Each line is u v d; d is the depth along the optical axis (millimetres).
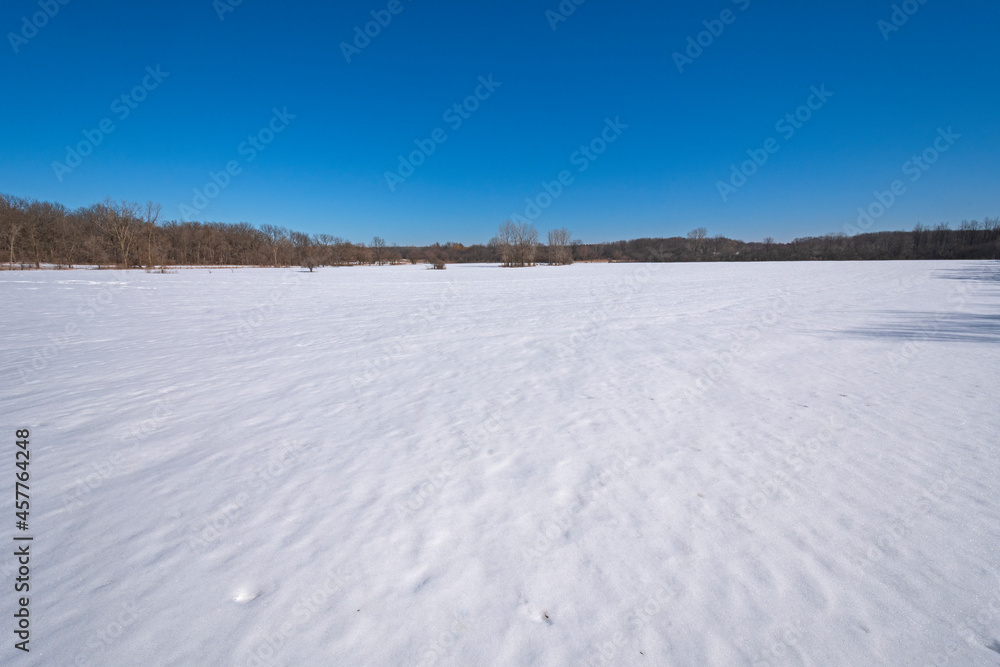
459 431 4516
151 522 2926
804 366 7059
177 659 1887
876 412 4895
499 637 1993
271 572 2428
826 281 27281
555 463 3746
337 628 2047
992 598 2162
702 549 2566
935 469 3518
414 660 1877
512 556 2539
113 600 2229
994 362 7160
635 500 3123
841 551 2527
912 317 12180
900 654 1868
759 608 2127
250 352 8609
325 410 5211
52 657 1890
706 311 14438
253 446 4172
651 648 1927
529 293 22438
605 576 2359
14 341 9742
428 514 2990
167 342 9664
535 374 6828
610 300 18438
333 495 3258
